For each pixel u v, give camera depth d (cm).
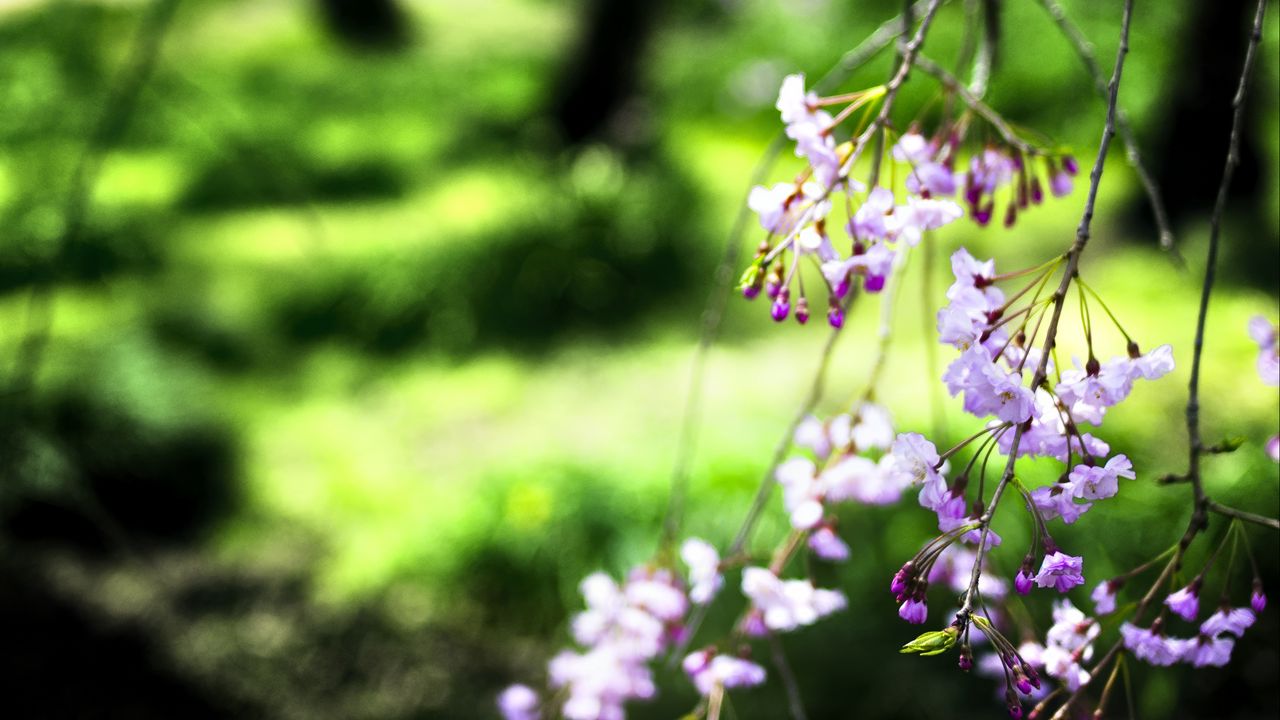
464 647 473
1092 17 1054
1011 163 159
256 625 459
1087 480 109
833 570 451
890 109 136
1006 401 110
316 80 1332
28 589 440
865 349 688
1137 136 932
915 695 416
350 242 847
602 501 510
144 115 941
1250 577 419
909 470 114
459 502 542
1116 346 602
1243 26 752
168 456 557
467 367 753
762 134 1239
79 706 420
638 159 1002
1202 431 501
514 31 1708
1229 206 776
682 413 642
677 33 1614
